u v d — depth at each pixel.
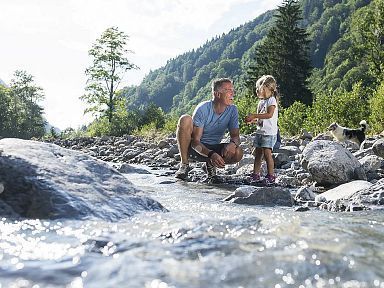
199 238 1.97
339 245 1.86
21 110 79.06
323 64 146.38
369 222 2.64
